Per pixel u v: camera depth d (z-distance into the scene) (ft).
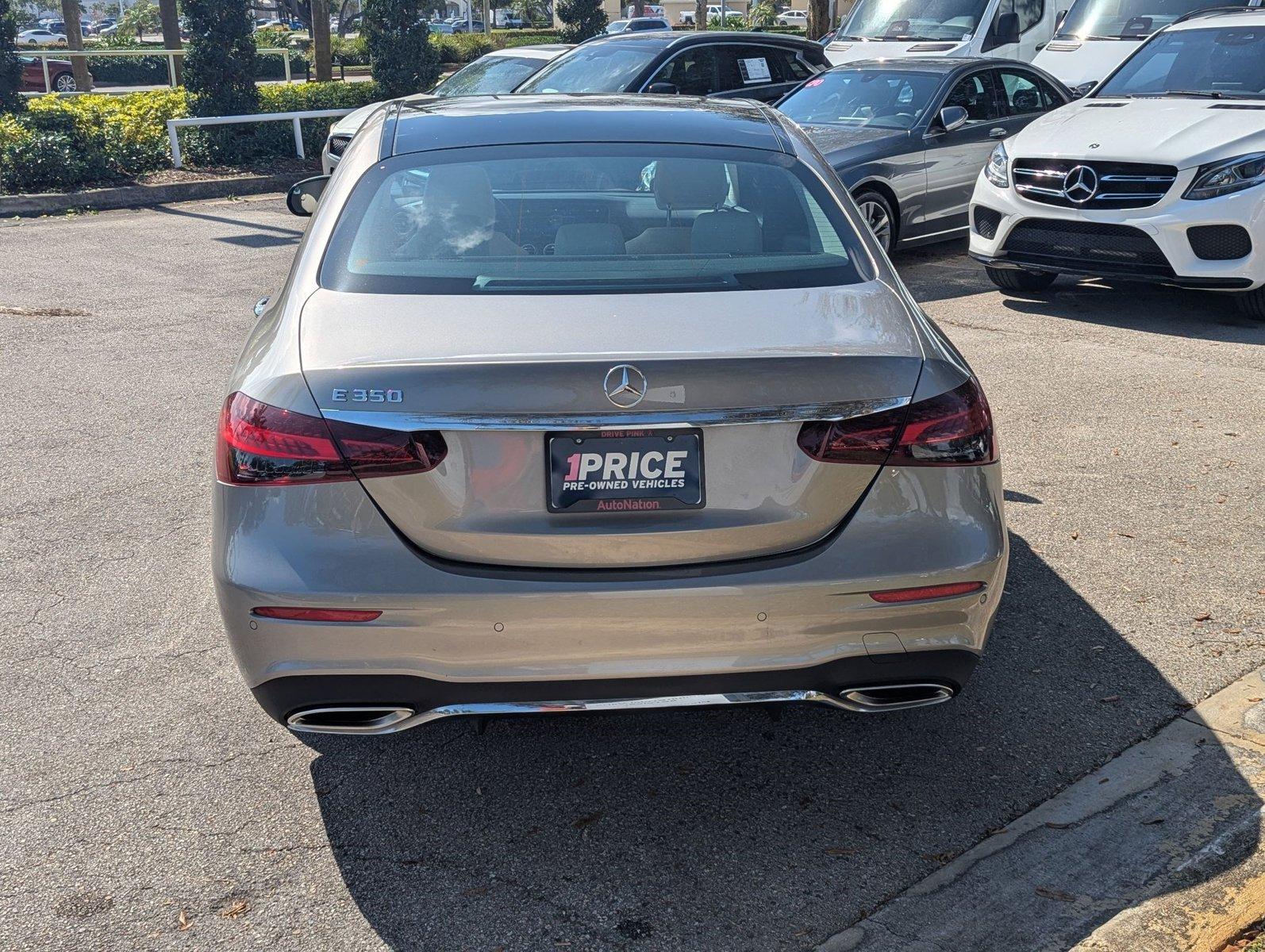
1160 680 12.25
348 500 8.89
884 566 9.11
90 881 9.53
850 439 9.06
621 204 11.41
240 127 54.54
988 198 27.68
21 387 22.48
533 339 9.18
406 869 9.68
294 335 9.70
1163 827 9.87
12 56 57.47
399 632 8.89
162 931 8.99
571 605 8.84
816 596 9.03
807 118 34.76
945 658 9.51
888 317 10.00
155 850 9.92
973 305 28.45
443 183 11.68
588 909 9.19
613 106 13.55
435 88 44.01
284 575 8.87
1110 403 20.92
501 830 10.19
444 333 9.34
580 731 11.69
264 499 8.98
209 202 46.50
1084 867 9.44
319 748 11.41
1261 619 13.46
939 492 9.28
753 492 9.01
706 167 12.00
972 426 9.48
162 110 54.03
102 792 10.69
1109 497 16.90
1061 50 42.75
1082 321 26.84
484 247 10.74
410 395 8.77
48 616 13.89
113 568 15.14
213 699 12.25
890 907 9.11
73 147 47.52
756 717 11.88
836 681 9.33
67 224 41.27
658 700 9.20
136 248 36.63
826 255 10.92
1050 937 8.71
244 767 11.09
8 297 29.78
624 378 8.68
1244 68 28.53
